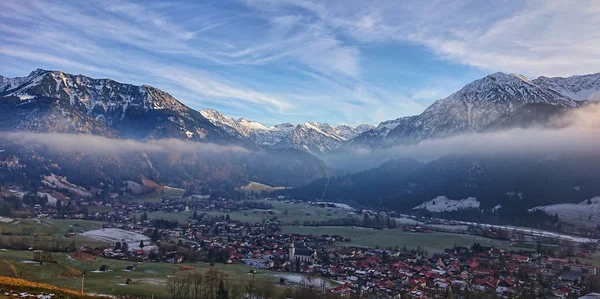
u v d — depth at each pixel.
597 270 196.88
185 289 149.88
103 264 189.62
